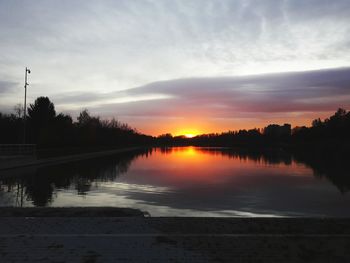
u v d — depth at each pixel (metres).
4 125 63.88
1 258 7.07
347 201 20.25
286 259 7.14
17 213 11.33
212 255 7.30
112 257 7.16
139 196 21.20
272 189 25.19
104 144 100.38
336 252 7.45
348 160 62.88
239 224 9.45
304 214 16.45
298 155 85.75
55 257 7.14
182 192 23.09
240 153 104.25
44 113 75.12
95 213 11.46
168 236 8.26
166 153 103.25
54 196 20.69
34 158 43.25
